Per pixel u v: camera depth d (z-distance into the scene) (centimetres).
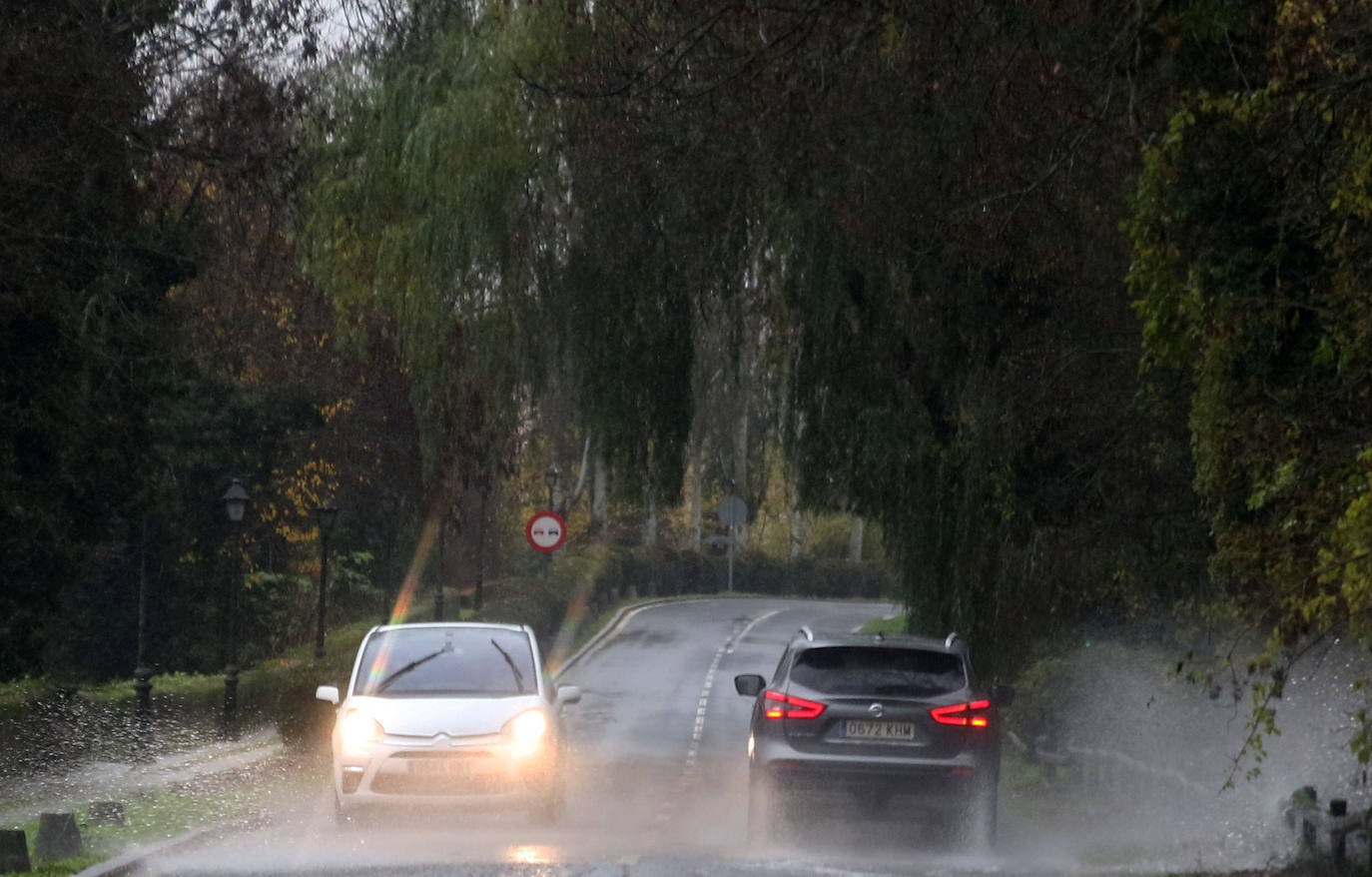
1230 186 3609
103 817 5516
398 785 5056
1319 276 3603
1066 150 5241
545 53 7275
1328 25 3334
